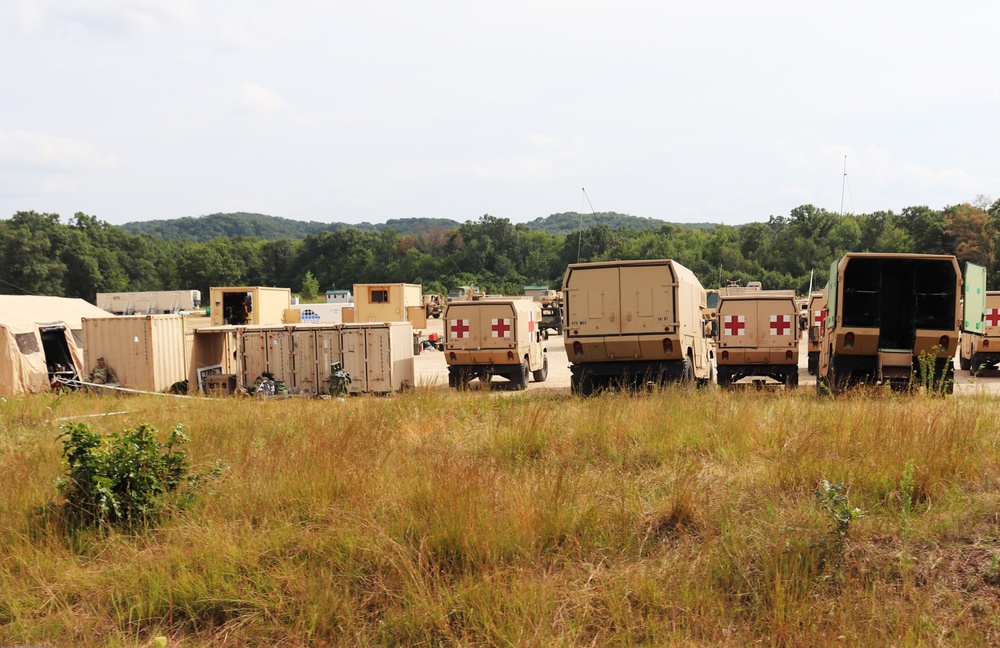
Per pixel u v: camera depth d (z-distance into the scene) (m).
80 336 24.89
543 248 138.12
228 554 6.34
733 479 7.82
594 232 120.94
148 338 21.70
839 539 5.89
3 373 21.59
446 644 5.17
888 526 6.36
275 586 5.86
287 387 21.09
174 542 6.77
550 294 56.94
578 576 5.89
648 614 5.26
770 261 102.38
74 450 7.88
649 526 6.71
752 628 5.11
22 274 109.88
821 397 14.39
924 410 9.79
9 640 5.52
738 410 11.16
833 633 4.80
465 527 6.30
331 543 6.45
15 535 6.95
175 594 5.92
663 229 124.62
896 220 103.62
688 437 9.82
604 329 16.50
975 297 15.85
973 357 23.59
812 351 24.47
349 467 8.25
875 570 5.69
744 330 20.14
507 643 4.99
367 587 5.92
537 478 7.70
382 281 133.25
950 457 7.71
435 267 131.50
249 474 8.35
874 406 10.66
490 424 11.70
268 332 21.25
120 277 124.44
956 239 86.62
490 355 21.48
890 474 7.41
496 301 21.48
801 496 7.10
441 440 10.66
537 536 6.36
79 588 6.16
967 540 6.11
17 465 9.25
